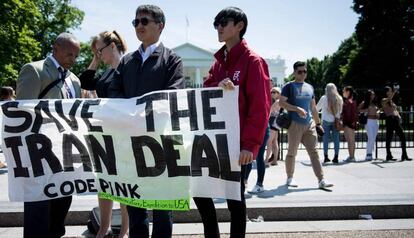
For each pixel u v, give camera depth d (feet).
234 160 9.74
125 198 10.30
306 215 15.64
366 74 111.04
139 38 10.61
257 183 18.65
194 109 10.00
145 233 10.34
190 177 9.99
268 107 9.85
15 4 71.51
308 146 19.57
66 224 14.84
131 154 10.24
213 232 10.43
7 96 26.45
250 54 9.96
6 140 10.66
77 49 11.37
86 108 10.52
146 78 10.45
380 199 16.70
